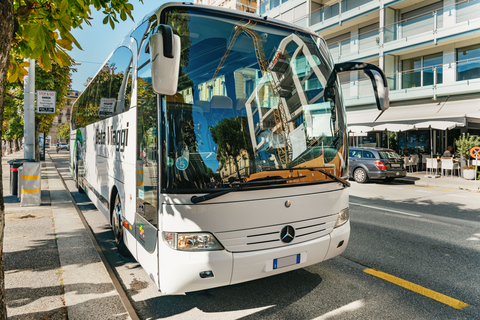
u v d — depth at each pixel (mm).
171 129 2994
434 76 19125
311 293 3791
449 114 16812
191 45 3285
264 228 3113
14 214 7277
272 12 30281
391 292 3826
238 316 3305
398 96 20422
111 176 5168
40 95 11203
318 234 3488
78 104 9969
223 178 3018
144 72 3646
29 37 2602
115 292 3629
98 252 4922
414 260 4859
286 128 3453
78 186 9906
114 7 3463
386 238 5973
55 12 2756
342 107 3961
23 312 3197
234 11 3619
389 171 14477
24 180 8109
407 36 20625
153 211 3160
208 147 3053
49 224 6434
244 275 3018
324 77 3916
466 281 4141
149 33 3621
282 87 3580
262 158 3236
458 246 5535
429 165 17328
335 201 3656
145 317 3289
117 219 5078
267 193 3133
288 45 3770
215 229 2906
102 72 6398
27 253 4816
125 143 4309
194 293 3805
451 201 10156
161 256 2986
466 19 18031
